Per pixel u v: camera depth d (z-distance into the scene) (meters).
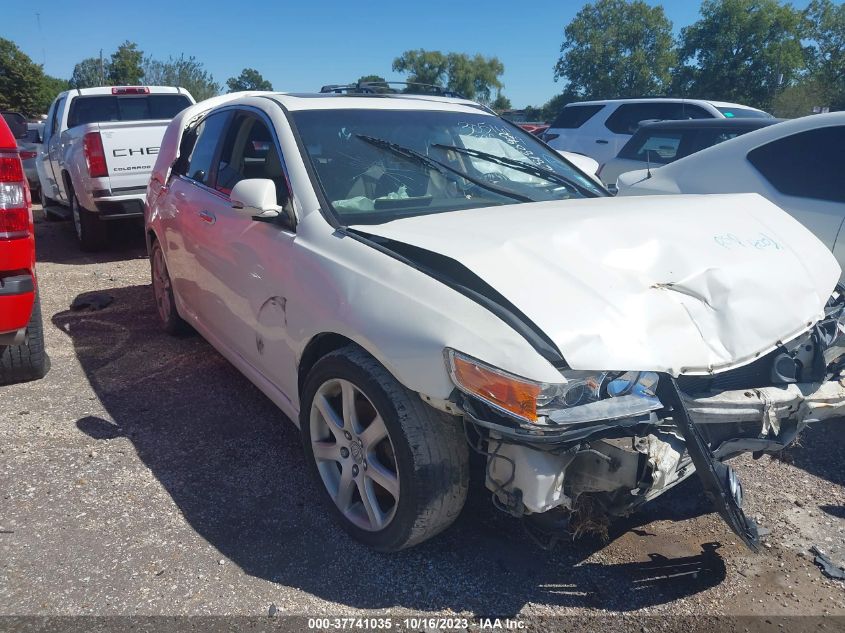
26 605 2.39
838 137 4.55
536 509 2.20
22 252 3.56
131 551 2.70
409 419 2.39
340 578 2.59
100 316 5.74
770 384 2.53
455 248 2.48
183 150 4.70
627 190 5.79
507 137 4.03
